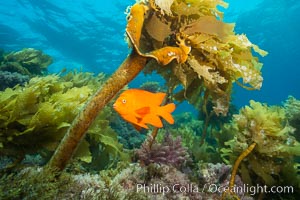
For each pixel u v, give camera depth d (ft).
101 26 112.47
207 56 8.89
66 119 10.50
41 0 93.35
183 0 8.85
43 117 9.21
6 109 9.55
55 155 7.14
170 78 10.48
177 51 7.13
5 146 9.01
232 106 28.58
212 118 26.61
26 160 12.17
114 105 5.30
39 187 6.86
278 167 12.92
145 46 9.06
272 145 12.28
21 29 111.86
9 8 98.02
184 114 51.21
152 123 5.75
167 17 8.37
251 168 13.33
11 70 30.22
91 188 8.32
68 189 7.80
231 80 10.09
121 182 10.32
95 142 13.70
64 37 119.24
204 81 9.52
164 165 11.80
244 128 13.21
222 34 8.44
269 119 13.30
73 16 104.53
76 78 27.17
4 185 6.57
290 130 12.72
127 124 26.63
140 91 5.65
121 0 95.50
